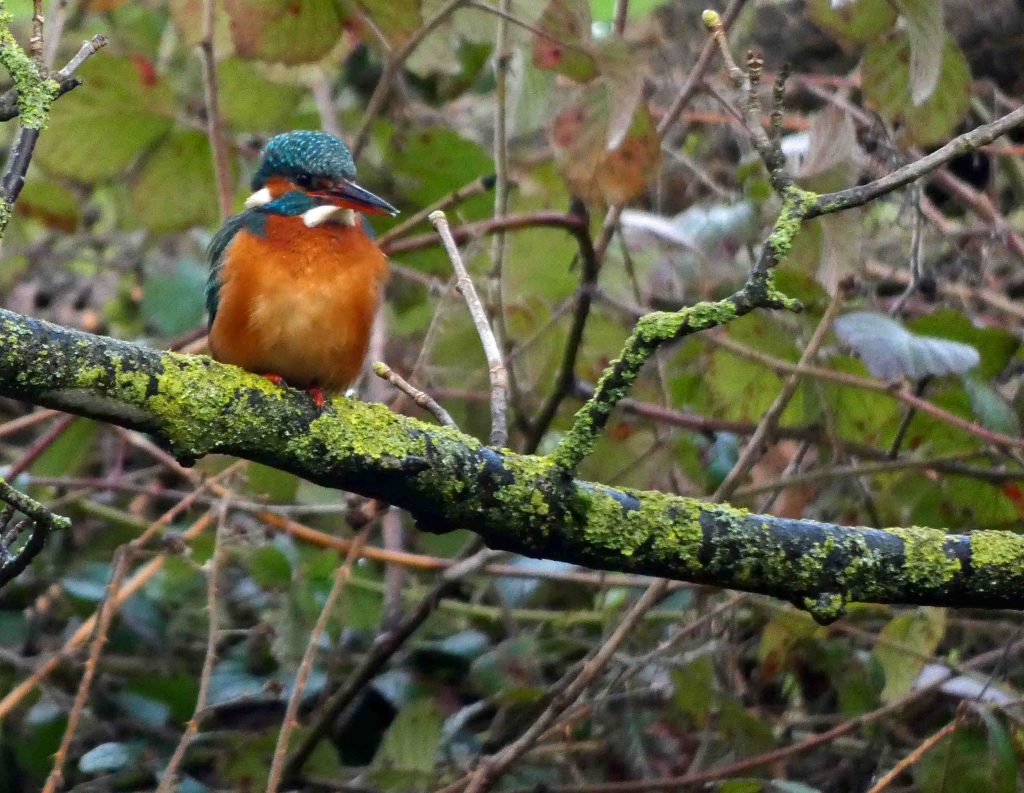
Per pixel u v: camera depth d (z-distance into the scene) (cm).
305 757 750
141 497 946
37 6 486
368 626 827
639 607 694
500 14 725
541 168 895
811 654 784
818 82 913
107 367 451
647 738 800
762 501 845
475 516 488
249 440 470
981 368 798
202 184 932
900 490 830
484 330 545
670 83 937
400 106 998
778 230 466
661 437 859
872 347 686
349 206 614
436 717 755
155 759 798
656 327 464
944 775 661
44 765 805
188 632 889
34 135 466
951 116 746
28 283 1073
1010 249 855
